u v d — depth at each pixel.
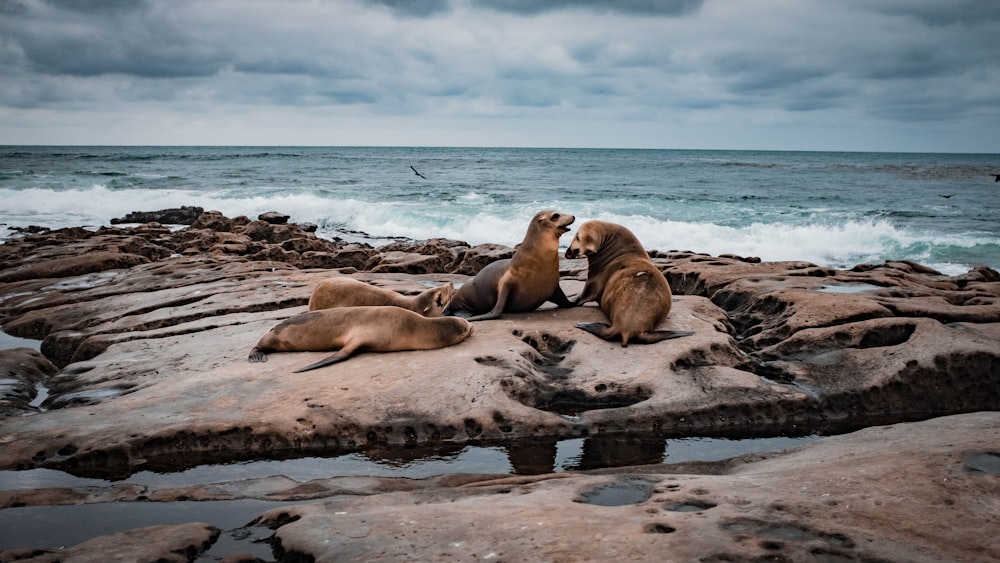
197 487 5.14
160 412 6.48
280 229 22.69
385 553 3.61
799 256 24.58
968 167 76.50
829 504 4.00
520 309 9.62
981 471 4.36
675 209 34.53
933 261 22.55
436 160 96.62
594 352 8.09
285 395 6.80
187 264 15.80
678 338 8.30
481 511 4.09
